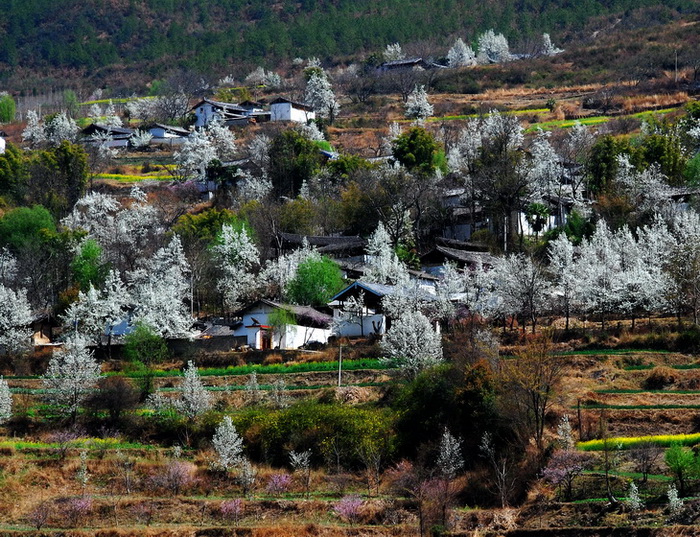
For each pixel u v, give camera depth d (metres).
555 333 196.50
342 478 150.62
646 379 169.50
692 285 195.12
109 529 135.88
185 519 141.38
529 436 148.25
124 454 161.00
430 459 148.88
